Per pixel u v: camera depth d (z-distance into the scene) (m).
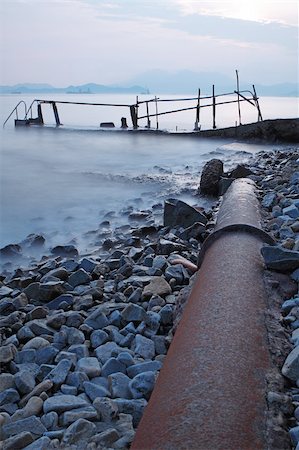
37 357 4.23
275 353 2.73
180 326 2.96
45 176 16.22
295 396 2.43
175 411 2.11
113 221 10.73
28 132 30.20
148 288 5.46
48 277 6.42
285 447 2.09
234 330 2.73
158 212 11.09
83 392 3.66
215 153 20.03
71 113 68.19
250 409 2.16
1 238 9.86
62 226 10.60
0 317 5.38
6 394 3.64
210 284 3.39
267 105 110.50
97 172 16.80
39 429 3.17
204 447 1.91
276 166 13.70
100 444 2.93
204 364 2.39
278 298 3.56
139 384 3.50
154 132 27.92
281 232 6.21
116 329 4.67
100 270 6.73
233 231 4.60
